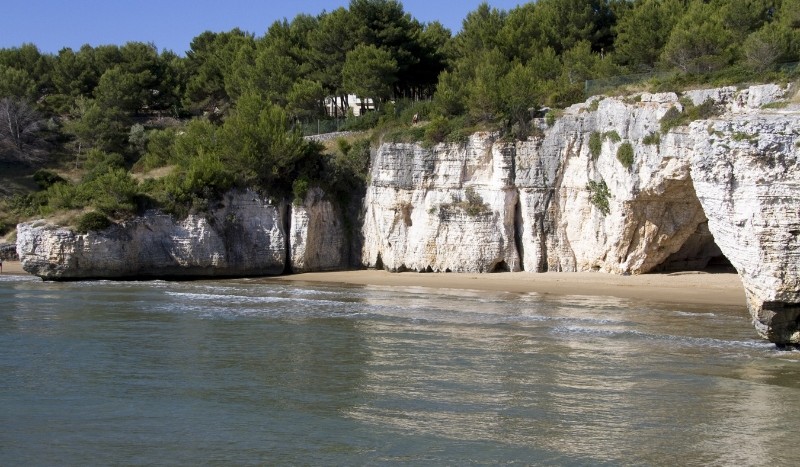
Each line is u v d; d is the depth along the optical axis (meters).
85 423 20.77
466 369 26.03
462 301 43.19
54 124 90.12
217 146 64.50
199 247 59.16
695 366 26.38
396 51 79.19
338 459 18.17
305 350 29.09
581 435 19.61
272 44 85.19
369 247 62.75
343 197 64.31
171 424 20.64
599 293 45.69
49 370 26.12
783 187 24.44
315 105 78.12
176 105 95.56
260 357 27.95
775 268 24.81
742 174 25.17
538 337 31.59
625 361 27.16
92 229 56.38
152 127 91.06
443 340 30.98
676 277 49.69
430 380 24.66
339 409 21.75
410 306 41.03
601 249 52.16
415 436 19.62
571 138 53.50
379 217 61.12
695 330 33.22
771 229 24.70
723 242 26.55
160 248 58.84
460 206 57.09
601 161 51.50
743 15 62.00
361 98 77.62
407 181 59.44
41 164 85.62
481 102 57.69
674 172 46.00
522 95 56.94
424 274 57.06
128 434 19.94
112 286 51.81
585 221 53.41
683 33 57.03
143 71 94.75
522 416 21.03
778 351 28.73
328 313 38.34
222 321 35.75
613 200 50.50
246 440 19.44
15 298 44.16
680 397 22.67
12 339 31.30
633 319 36.25
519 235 56.19
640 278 49.69
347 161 65.19
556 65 65.88
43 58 99.31
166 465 17.94
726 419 20.70
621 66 64.75
